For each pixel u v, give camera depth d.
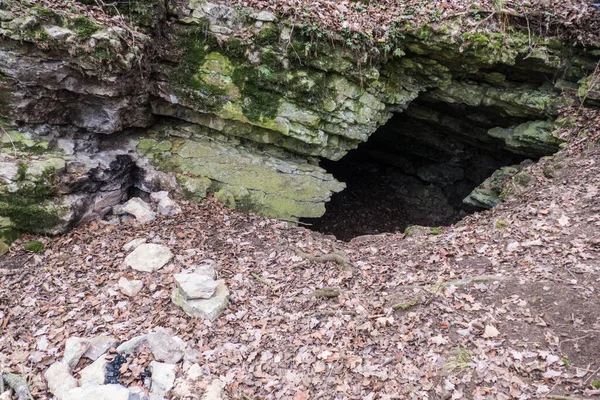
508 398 4.28
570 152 8.96
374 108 9.48
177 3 8.31
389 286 6.28
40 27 6.64
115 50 7.16
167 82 8.63
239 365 5.09
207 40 8.47
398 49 9.06
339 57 8.72
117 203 8.43
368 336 5.31
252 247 7.59
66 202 7.43
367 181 15.52
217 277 6.61
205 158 9.13
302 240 8.10
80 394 4.39
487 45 9.11
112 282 6.43
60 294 6.18
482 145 12.46
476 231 7.68
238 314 5.86
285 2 8.47
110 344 5.27
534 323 5.13
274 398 4.65
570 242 6.49
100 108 7.91
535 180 8.98
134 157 8.78
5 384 4.76
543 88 10.13
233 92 8.69
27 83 6.99
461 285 5.89
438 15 8.98
